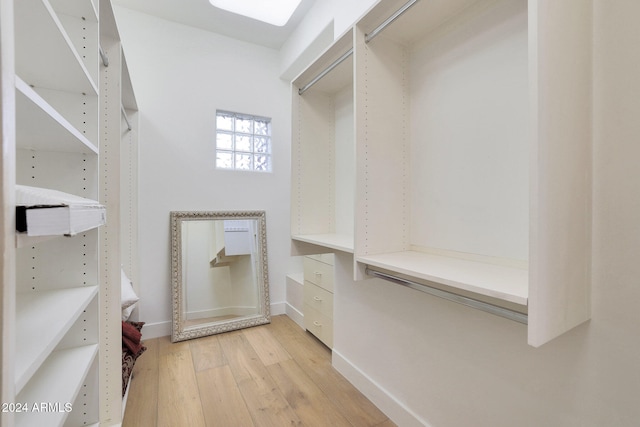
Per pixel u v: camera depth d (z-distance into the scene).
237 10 2.27
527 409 0.97
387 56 1.38
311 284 2.41
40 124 0.71
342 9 2.01
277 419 1.50
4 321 0.41
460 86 1.21
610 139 0.79
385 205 1.37
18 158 0.96
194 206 2.60
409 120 1.44
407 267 1.07
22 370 0.50
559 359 0.89
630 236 0.76
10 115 0.43
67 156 1.02
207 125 2.64
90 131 1.05
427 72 1.35
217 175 2.68
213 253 2.64
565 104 0.74
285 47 2.82
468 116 1.18
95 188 1.05
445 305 1.23
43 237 0.52
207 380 1.83
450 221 1.26
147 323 2.43
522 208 1.02
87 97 1.05
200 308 2.55
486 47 1.12
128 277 2.33
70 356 0.97
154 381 1.82
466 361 1.15
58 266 1.01
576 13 0.77
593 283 0.82
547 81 0.69
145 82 2.42
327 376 1.87
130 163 2.36
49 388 0.79
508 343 1.01
